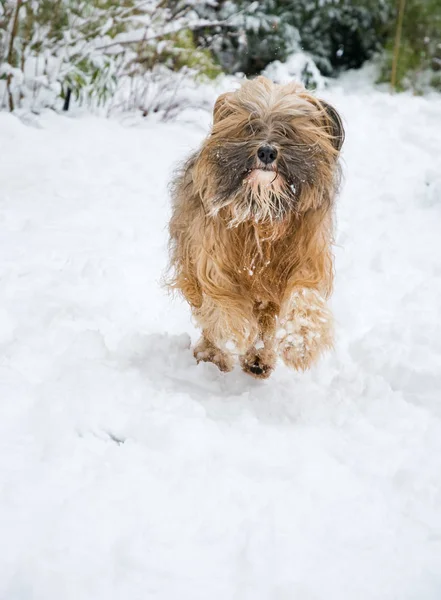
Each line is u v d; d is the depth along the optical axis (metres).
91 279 2.30
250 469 1.58
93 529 1.40
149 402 1.75
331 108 1.89
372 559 1.40
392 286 2.46
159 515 1.44
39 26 3.85
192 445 1.62
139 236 2.66
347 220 2.98
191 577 1.34
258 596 1.32
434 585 1.36
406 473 1.59
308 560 1.39
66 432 1.60
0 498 1.44
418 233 2.89
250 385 1.97
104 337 2.02
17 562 1.34
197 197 1.89
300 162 1.78
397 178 3.47
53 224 2.67
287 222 1.82
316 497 1.52
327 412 1.82
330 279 1.92
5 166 3.11
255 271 1.87
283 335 1.89
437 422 1.78
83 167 3.21
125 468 1.54
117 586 1.32
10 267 2.31
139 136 3.75
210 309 1.91
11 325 2.00
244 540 1.41
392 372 1.98
